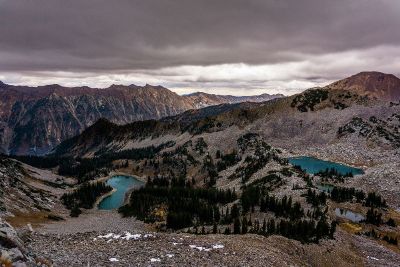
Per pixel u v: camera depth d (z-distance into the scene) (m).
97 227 143.00
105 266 35.97
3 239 27.77
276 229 90.94
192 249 46.97
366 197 184.88
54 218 153.12
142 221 155.75
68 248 42.00
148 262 39.53
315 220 108.69
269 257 49.78
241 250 50.00
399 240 128.12
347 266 73.69
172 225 131.62
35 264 27.55
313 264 67.00
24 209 149.25
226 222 121.50
